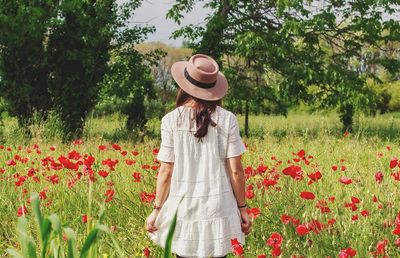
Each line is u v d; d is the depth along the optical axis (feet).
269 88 70.38
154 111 81.41
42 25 60.29
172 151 11.25
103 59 67.46
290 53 70.95
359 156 35.12
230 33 73.00
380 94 136.15
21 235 8.54
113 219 18.61
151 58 84.58
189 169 11.07
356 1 72.38
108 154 34.35
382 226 15.98
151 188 21.42
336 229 15.39
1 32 60.08
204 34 71.46
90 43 65.51
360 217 16.39
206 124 11.00
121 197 20.27
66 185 21.80
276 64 72.23
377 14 72.38
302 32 69.10
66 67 64.39
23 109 64.39
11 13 60.08
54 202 20.48
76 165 19.44
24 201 20.04
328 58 74.18
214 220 10.85
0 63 62.75
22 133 49.62
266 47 67.87
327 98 73.31
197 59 11.35
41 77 64.34
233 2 68.03
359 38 75.10
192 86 11.14
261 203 18.06
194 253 10.90
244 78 72.18
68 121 63.67
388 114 127.13
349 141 41.29
